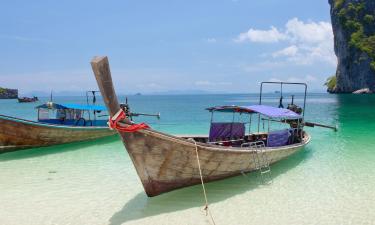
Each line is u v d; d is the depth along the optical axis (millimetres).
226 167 10844
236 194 10641
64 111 20766
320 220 8805
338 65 124688
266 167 13570
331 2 125812
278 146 13453
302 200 10141
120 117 8539
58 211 9469
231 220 8844
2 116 15344
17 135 16391
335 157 15602
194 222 8750
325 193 10711
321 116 37750
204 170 10320
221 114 43406
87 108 20859
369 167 13695
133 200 10258
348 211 9328
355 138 21297
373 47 110250
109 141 20672
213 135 13344
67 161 15273
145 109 57812
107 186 11586
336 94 127500
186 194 10609
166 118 38062
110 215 9211
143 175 9320
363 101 72875
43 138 17562
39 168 13984
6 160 15406
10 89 139000
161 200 10195
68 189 11266
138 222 8781
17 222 8789
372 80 110812
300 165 14109
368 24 113812
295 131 16344
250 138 15906
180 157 9523
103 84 8125
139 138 8773
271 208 9578
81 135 19531
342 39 118188
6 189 11242
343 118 35125
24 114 44031
